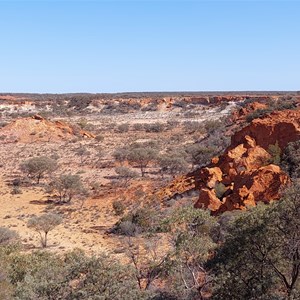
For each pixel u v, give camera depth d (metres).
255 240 17.75
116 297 16.28
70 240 43.25
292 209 17.02
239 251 18.19
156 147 95.38
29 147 100.94
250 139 51.19
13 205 58.62
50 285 16.70
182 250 19.47
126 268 17.56
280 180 38.78
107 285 16.52
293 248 17.12
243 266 18.34
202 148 72.50
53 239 43.72
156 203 50.31
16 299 16.64
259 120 52.56
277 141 49.53
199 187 49.81
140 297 16.92
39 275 18.38
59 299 16.61
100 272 16.69
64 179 60.12
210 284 20.27
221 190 42.62
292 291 16.67
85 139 112.31
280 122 50.34
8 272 23.80
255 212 18.34
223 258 19.06
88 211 54.34
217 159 52.47
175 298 20.23
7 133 109.69
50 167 72.94
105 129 134.25
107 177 71.62
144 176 69.62
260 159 46.62
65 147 100.75
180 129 127.88
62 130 116.00
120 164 80.50
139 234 41.78
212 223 22.58
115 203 51.69
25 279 17.98
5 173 78.31
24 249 40.09
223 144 74.56
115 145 103.25
